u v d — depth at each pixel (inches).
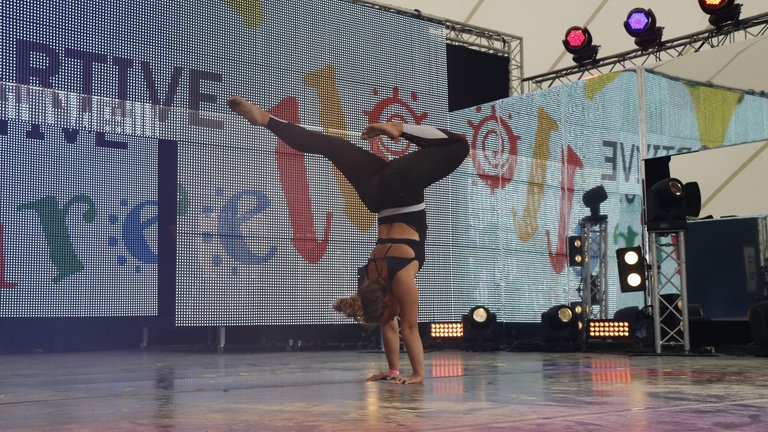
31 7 309.4
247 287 348.2
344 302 157.5
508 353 330.3
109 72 325.1
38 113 310.5
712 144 358.0
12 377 204.2
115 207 335.0
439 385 158.9
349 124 382.6
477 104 450.3
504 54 465.1
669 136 373.4
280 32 364.8
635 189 388.2
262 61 359.6
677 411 110.3
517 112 424.2
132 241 338.6
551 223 417.7
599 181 402.0
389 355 172.9
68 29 316.8
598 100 406.3
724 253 377.4
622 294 390.3
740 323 351.3
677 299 318.0
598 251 366.3
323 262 368.5
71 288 323.6
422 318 386.6
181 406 125.3
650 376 181.6
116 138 335.6
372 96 390.6
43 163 320.2
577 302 356.8
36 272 316.5
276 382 175.8
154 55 334.3
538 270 419.5
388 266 159.0
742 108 347.9
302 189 364.5
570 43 432.1
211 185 342.0
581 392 140.9
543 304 420.2
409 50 406.0
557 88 422.0
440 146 163.8
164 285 366.9
